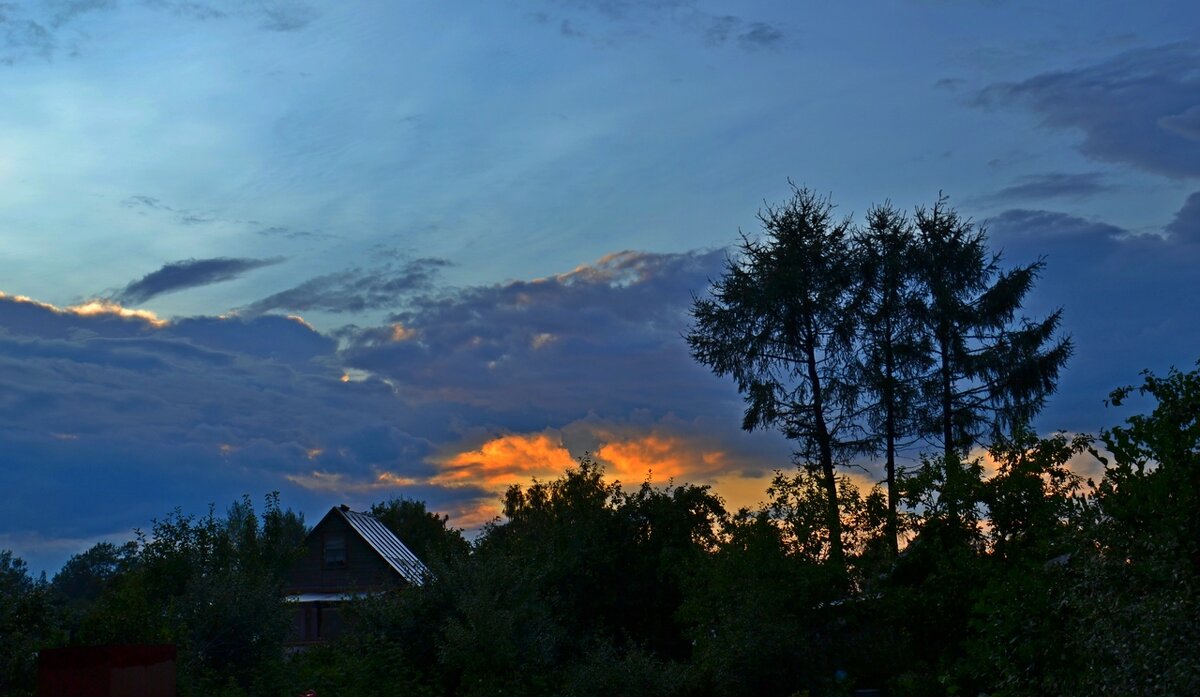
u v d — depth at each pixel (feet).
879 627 71.10
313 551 153.17
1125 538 30.94
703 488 101.91
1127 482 31.91
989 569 57.57
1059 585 34.35
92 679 34.96
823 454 112.78
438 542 92.48
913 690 61.41
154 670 36.40
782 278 111.86
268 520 105.60
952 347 114.62
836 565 73.10
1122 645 27.99
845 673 69.97
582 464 103.81
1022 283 112.78
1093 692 29.68
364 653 75.82
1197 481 30.09
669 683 71.97
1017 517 58.75
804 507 76.95
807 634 73.72
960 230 115.85
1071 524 33.27
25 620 60.08
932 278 114.11
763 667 71.31
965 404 113.80
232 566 85.30
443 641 77.87
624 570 98.58
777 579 75.15
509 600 81.25
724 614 75.31
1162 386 32.09
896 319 115.34
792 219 114.73
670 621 97.25
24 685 57.31
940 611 61.87
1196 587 27.66
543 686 73.36
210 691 66.69
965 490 60.75
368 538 153.58
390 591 89.56
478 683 72.18
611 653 76.69
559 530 99.96
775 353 115.03
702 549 89.04
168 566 85.92
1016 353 111.14
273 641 78.95
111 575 82.94
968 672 41.81
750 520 78.95
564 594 96.53
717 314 115.44
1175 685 25.82
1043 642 33.96
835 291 113.50
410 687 70.54
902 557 66.49
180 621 75.36
